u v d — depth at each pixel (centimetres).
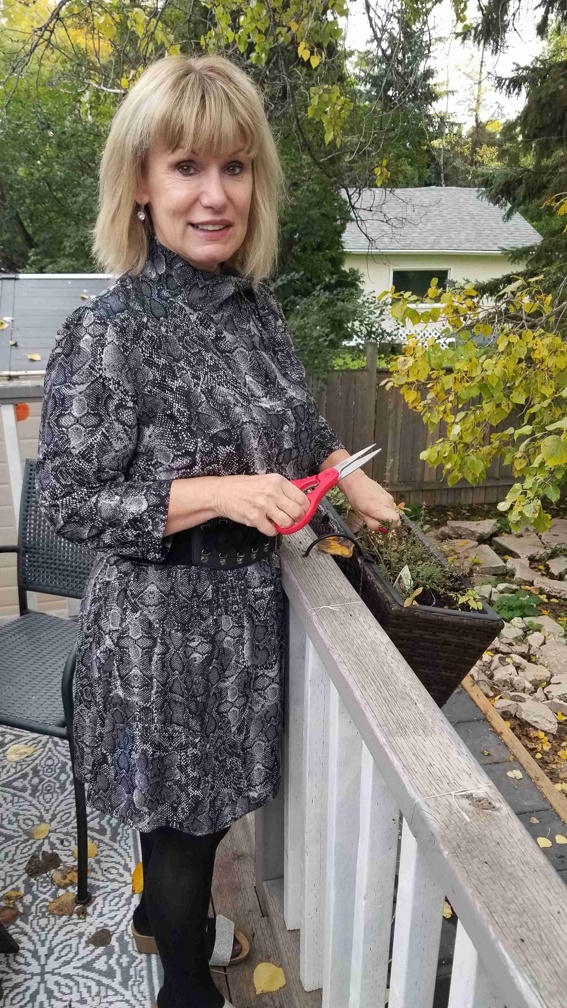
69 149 941
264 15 420
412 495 721
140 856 178
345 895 109
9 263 1055
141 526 98
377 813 88
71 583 195
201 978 126
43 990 145
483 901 58
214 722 114
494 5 507
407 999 82
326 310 765
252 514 97
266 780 121
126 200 105
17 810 192
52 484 100
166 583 107
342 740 98
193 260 106
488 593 509
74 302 315
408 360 299
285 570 117
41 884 170
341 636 97
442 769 73
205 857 121
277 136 541
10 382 259
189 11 457
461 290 310
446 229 1475
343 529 138
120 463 101
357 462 109
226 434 104
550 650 430
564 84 581
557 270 584
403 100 508
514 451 311
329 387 675
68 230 969
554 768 324
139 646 108
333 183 639
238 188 104
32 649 183
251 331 113
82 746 118
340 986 116
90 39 531
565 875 240
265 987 140
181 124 96
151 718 109
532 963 53
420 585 145
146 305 102
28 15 603
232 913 157
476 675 396
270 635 115
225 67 102
